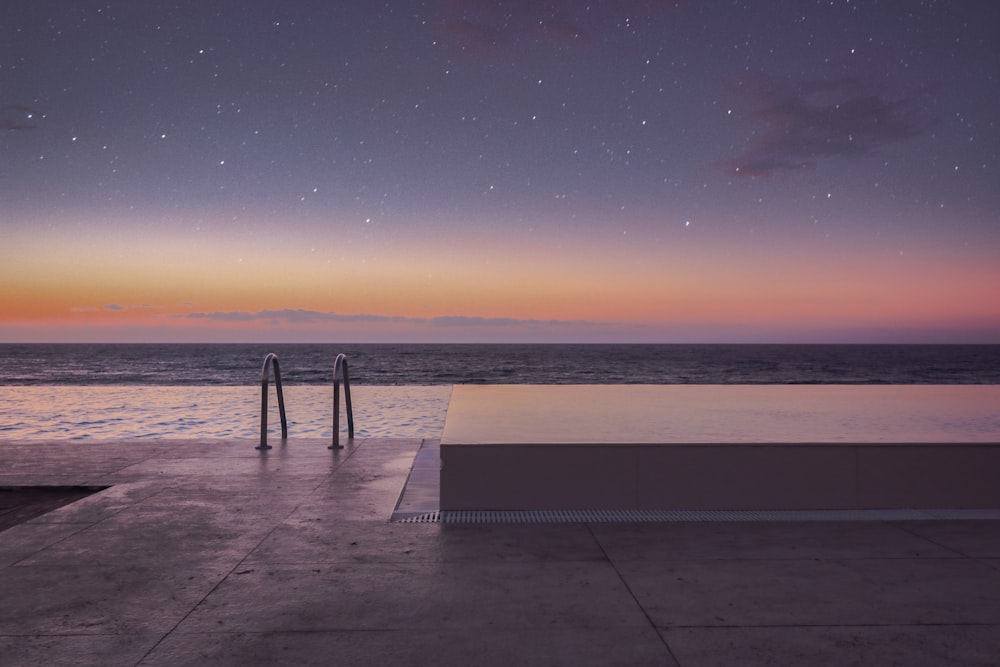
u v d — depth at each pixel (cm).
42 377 4975
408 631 264
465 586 312
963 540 383
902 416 598
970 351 12344
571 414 611
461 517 432
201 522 419
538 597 299
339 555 356
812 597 299
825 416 597
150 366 6372
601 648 249
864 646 251
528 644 253
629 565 341
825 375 5366
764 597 299
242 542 379
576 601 294
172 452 653
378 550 365
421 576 325
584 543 378
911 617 277
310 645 252
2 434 1189
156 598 297
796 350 13300
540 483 449
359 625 269
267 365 684
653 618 276
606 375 5281
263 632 263
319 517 431
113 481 534
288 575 326
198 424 1316
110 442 711
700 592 305
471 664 237
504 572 331
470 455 449
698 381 4769
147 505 459
